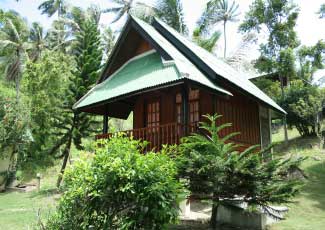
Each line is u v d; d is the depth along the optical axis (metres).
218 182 7.10
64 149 20.56
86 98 12.80
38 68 21.48
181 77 9.44
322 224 8.78
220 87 11.06
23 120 20.55
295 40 23.59
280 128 27.58
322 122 23.06
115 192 5.77
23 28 38.06
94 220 5.96
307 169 15.47
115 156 6.09
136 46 13.48
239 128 13.39
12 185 21.50
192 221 8.60
